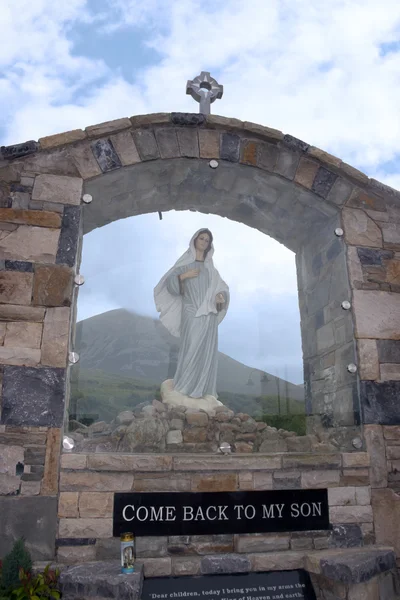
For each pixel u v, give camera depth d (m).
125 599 4.56
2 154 6.27
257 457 5.86
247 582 5.29
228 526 5.62
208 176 7.27
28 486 5.37
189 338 7.09
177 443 6.29
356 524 5.96
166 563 5.28
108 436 6.13
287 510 5.81
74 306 6.48
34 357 5.75
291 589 5.32
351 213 7.16
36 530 5.27
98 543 5.34
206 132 7.04
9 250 6.08
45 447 5.50
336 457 6.05
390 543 5.97
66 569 4.96
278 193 7.45
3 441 5.45
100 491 5.48
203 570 5.29
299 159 7.19
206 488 5.70
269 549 5.70
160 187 7.38
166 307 7.39
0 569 4.92
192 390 6.84
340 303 7.06
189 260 7.62
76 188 6.46
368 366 6.52
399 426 6.39
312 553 5.55
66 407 5.95
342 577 5.03
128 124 6.72
